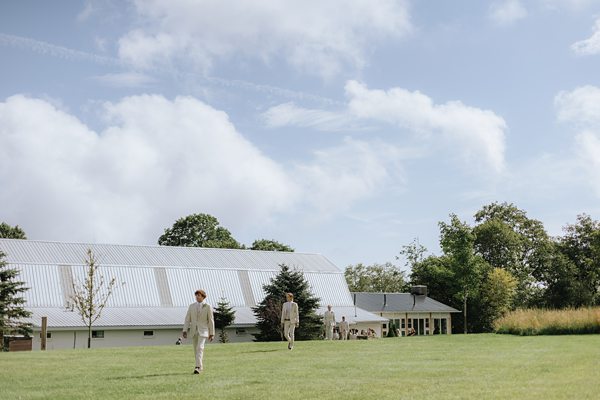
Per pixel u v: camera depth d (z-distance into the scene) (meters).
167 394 12.37
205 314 16.39
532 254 92.50
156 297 58.53
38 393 12.77
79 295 49.72
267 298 55.12
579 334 39.09
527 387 12.84
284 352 22.91
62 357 21.05
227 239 102.25
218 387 13.27
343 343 29.23
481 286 80.25
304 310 54.75
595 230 89.38
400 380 14.22
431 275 84.00
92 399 11.94
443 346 26.53
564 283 86.75
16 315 43.16
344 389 12.85
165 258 63.12
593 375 14.77
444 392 12.33
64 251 58.34
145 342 52.84
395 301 75.62
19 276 52.88
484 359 19.52
